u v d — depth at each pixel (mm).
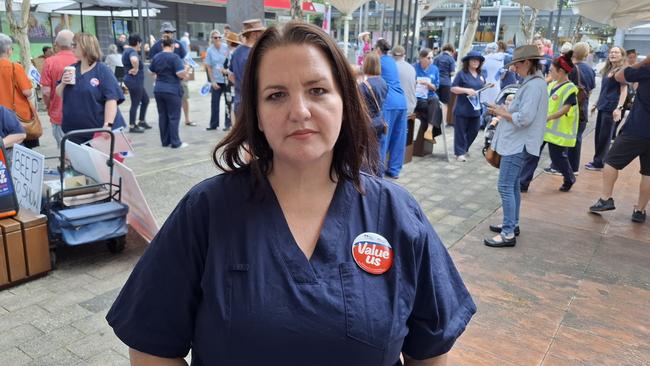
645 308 3514
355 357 1078
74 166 4242
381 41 6578
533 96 4215
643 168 5184
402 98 6508
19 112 5254
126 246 4156
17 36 9516
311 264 1109
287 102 1097
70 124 4699
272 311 1049
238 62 6117
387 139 6438
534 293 3672
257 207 1144
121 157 4965
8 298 3299
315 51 1110
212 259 1098
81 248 4090
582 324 3270
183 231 1146
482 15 33938
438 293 1240
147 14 14250
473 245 4555
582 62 6945
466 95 7742
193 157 7301
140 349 1155
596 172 7543
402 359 1338
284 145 1109
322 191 1194
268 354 1052
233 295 1068
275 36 1122
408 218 1222
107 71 4715
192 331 1167
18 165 3822
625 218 5438
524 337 3105
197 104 13008
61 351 2756
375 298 1111
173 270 1136
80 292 3404
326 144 1119
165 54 7594
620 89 7211
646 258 4383
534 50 4246
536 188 6590
